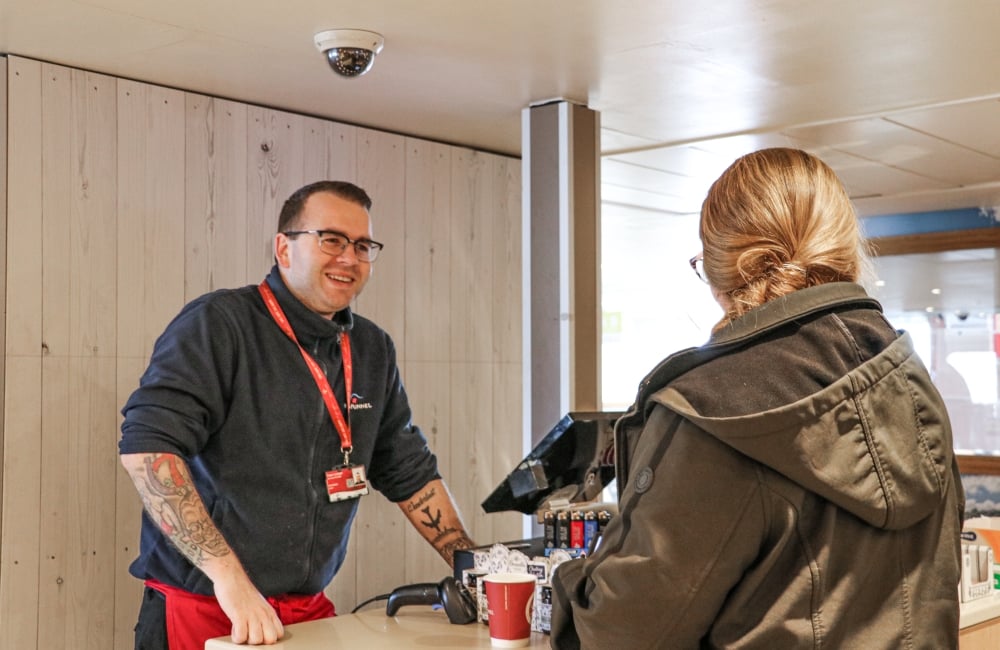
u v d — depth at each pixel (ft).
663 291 28.12
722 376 4.08
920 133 13.75
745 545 3.92
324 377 8.71
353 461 8.94
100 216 10.52
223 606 7.00
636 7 8.68
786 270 4.21
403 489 9.45
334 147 12.65
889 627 4.07
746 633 3.96
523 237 12.13
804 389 3.99
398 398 9.56
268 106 12.03
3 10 8.72
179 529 7.41
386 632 7.00
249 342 8.39
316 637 6.88
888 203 19.88
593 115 12.17
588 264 11.95
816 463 3.89
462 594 7.30
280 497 8.41
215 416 8.16
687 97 11.80
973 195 18.90
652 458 4.14
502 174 14.73
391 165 13.28
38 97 10.12
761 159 4.41
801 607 3.92
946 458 4.29
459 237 14.06
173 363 7.95
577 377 11.71
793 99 11.96
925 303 21.11
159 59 10.17
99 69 10.49
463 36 9.46
